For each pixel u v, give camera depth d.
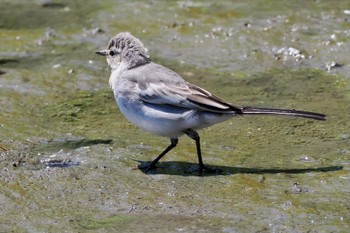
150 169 12.11
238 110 11.66
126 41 12.62
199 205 10.88
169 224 10.34
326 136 13.47
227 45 18.05
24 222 10.51
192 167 12.21
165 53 17.83
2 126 13.91
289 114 11.69
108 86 16.17
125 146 13.09
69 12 20.50
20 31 19.31
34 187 11.52
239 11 20.02
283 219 10.40
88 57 17.66
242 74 16.70
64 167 12.21
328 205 10.77
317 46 17.77
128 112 12.16
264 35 18.44
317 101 15.15
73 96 15.60
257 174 11.88
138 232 10.15
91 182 11.67
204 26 19.14
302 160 12.42
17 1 21.30
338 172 11.84
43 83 16.17
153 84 11.88
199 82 16.34
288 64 17.06
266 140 13.39
